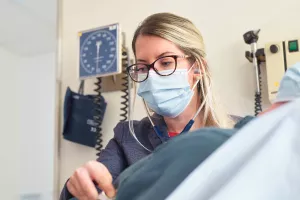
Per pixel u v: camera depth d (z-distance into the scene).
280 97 0.58
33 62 2.12
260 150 0.38
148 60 1.14
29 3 2.04
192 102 1.17
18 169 2.02
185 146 0.44
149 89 1.13
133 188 0.45
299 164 0.36
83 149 1.75
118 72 1.56
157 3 1.72
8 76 2.20
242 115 1.46
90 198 0.61
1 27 2.16
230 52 1.53
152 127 1.18
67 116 1.73
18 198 1.98
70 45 1.91
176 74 1.12
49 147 1.95
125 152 1.15
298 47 1.33
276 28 1.46
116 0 1.83
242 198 0.34
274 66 1.35
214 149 0.42
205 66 1.19
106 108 1.72
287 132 0.38
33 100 2.07
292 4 1.46
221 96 1.51
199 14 1.62
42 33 2.09
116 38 1.59
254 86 1.46
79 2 1.94
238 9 1.55
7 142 2.10
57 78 1.90
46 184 1.91
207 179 0.38
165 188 0.41
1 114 2.16
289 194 0.35
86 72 1.64
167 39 1.12
